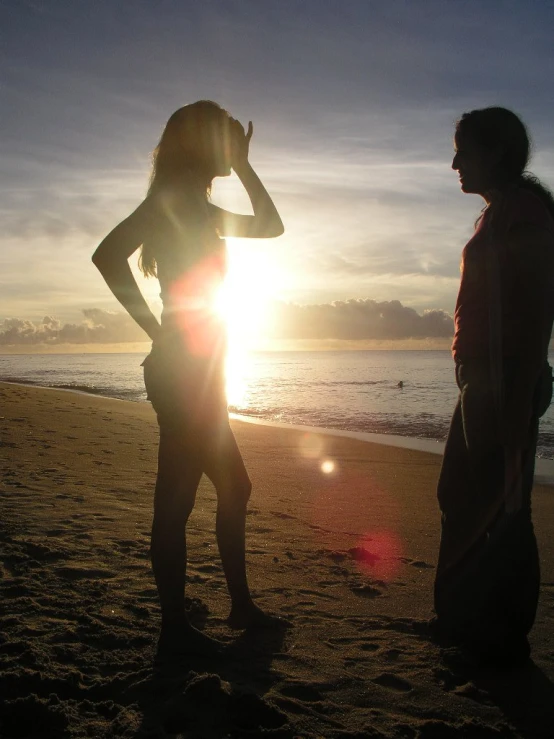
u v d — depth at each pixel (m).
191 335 2.55
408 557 4.23
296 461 9.09
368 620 3.04
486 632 2.56
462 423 2.70
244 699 2.13
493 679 2.49
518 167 2.62
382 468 8.59
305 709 2.20
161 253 2.57
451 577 2.76
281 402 23.05
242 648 2.66
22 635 2.68
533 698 2.35
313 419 16.91
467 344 2.58
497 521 2.55
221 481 2.79
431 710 2.25
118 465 7.44
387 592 3.48
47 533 4.27
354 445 11.25
